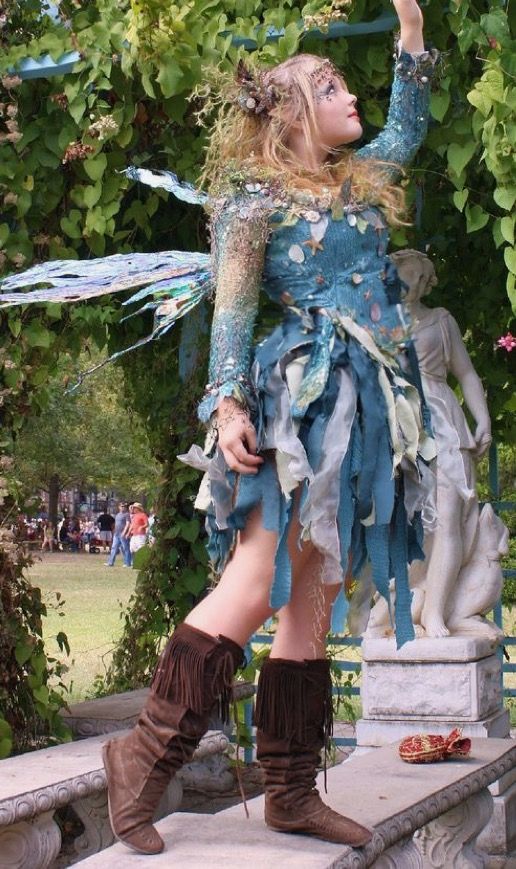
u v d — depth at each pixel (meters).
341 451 2.43
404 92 2.82
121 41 4.23
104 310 5.07
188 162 4.77
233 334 2.47
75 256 4.61
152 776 2.58
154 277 2.84
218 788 6.11
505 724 5.34
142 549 6.41
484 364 6.35
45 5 4.56
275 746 2.72
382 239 2.68
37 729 4.71
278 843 2.68
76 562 29.86
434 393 5.31
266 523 2.45
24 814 3.46
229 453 2.42
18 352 4.52
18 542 4.56
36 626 4.70
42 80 4.49
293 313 2.58
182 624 2.57
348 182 2.59
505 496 8.47
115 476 30.44
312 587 2.64
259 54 4.05
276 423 2.44
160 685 2.56
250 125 2.64
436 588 5.18
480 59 3.58
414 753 3.94
